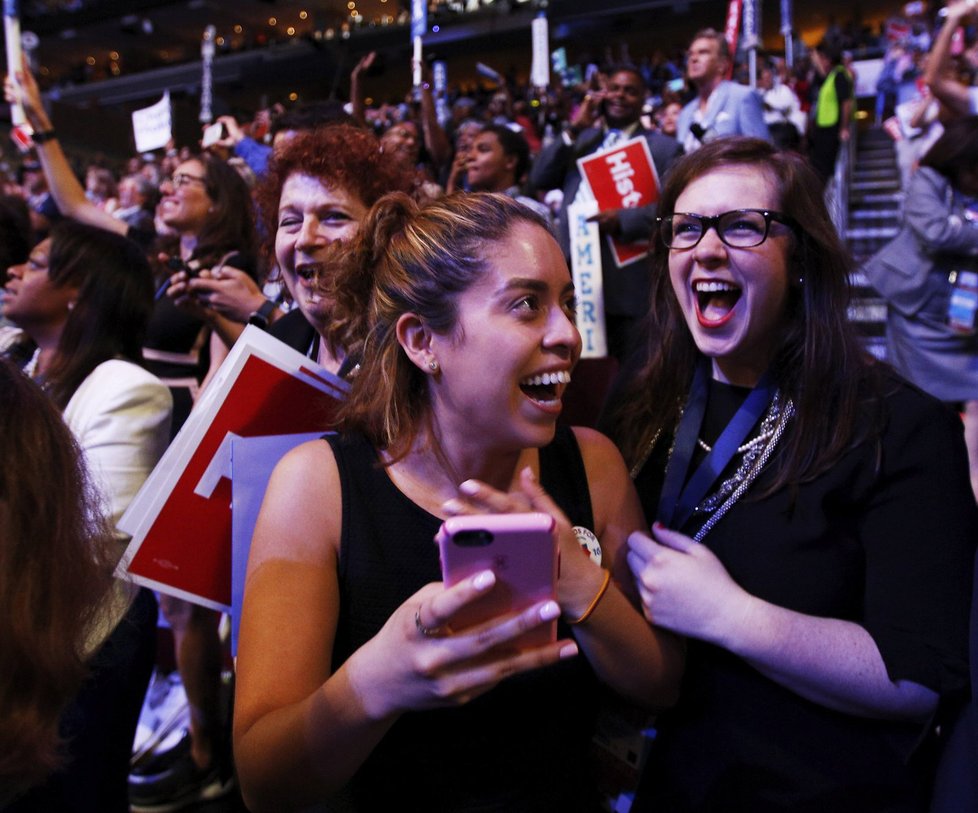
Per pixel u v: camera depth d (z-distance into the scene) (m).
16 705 0.81
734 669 1.20
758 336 1.28
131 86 17.89
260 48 13.55
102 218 3.58
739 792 1.17
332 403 1.37
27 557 0.83
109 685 1.34
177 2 15.66
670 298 1.42
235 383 1.31
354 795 1.09
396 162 1.55
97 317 1.81
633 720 1.25
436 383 1.07
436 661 0.81
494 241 1.00
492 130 3.85
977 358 3.36
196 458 1.31
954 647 1.09
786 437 1.24
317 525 1.06
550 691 1.10
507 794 1.07
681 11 13.20
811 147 5.71
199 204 2.87
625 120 3.57
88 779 1.29
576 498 1.17
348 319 1.20
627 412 1.45
